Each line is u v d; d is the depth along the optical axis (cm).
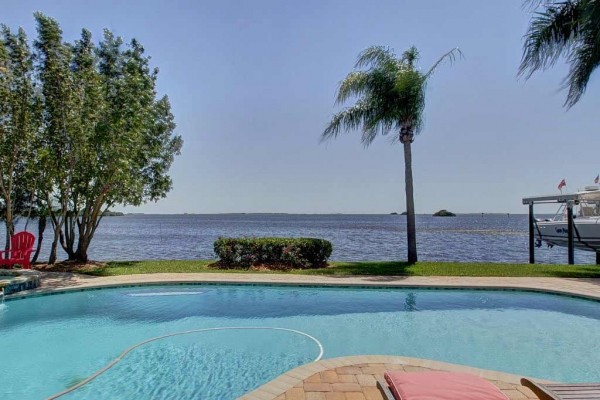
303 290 1026
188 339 690
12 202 1346
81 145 1275
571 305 893
